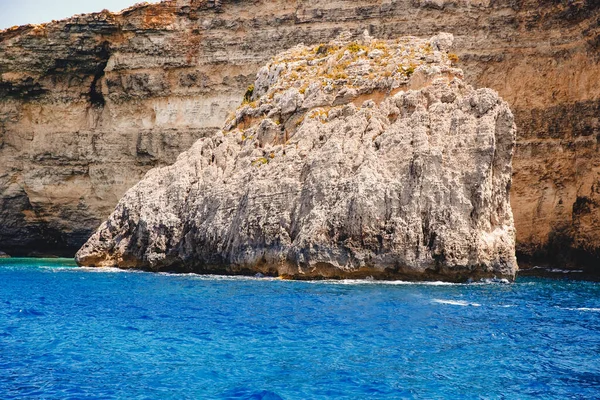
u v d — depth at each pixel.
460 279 48.00
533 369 24.86
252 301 39.16
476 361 25.84
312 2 84.38
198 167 60.84
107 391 22.25
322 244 49.00
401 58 58.59
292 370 24.58
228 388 22.58
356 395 21.92
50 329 31.41
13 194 87.44
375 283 47.06
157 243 58.84
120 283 49.31
